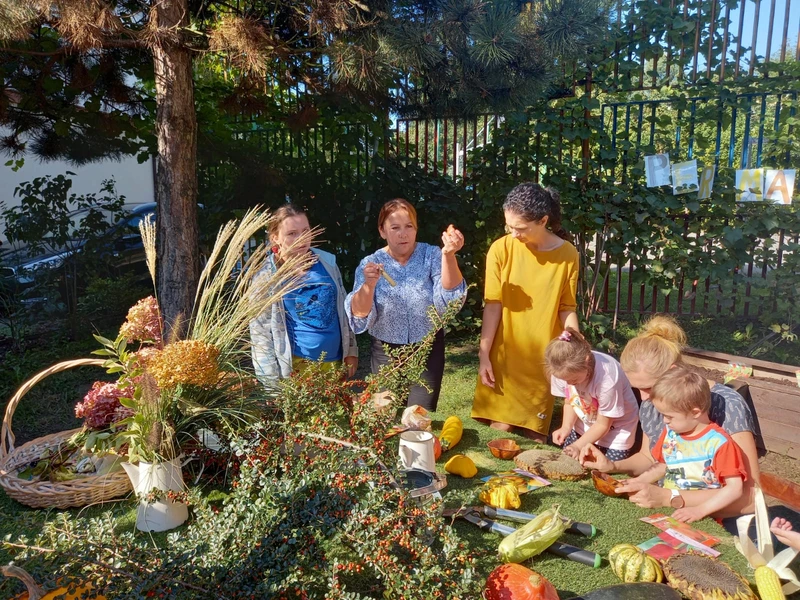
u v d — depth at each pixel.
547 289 3.21
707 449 2.04
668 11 5.55
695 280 5.88
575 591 1.54
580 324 5.97
